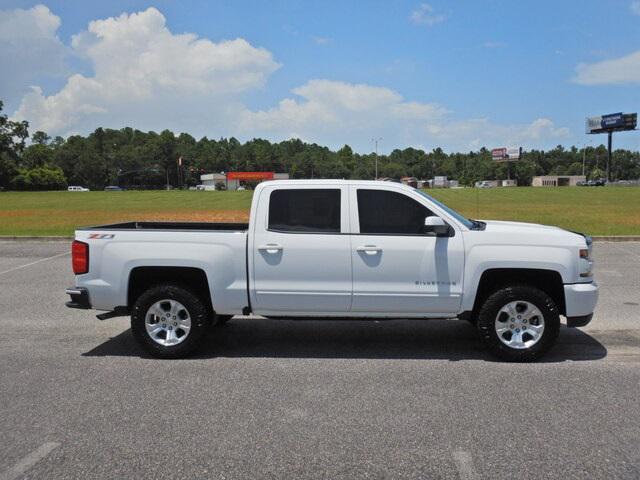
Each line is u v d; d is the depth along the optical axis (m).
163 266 5.86
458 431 4.06
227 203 43.41
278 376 5.31
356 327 7.21
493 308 5.66
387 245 5.67
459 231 5.70
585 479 3.39
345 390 4.92
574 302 5.62
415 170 174.62
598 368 5.49
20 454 3.76
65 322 7.58
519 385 5.01
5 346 6.43
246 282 5.82
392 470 3.51
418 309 5.75
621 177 185.50
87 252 5.94
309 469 3.53
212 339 6.66
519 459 3.64
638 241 16.75
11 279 10.95
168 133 178.50
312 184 5.83
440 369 5.49
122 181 171.00
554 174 187.00
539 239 5.66
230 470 3.53
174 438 3.98
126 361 5.84
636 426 4.13
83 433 4.07
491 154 177.25
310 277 5.74
